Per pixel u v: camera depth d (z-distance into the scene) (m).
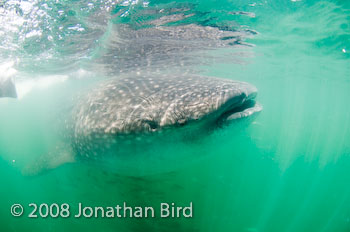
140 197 5.75
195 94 3.71
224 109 3.52
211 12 6.18
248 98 3.93
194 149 3.87
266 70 15.09
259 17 6.72
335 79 17.22
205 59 11.12
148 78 5.01
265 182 10.73
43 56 8.33
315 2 5.90
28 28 6.07
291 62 12.88
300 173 15.07
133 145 3.81
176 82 4.46
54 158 5.04
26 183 10.05
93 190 6.07
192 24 6.81
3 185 13.98
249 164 12.09
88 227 6.45
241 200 8.36
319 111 50.69
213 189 8.01
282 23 7.27
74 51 8.03
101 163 4.62
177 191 6.14
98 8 5.34
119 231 6.12
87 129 4.23
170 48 8.75
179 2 5.48
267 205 8.59
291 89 24.94
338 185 13.77
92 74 11.37
